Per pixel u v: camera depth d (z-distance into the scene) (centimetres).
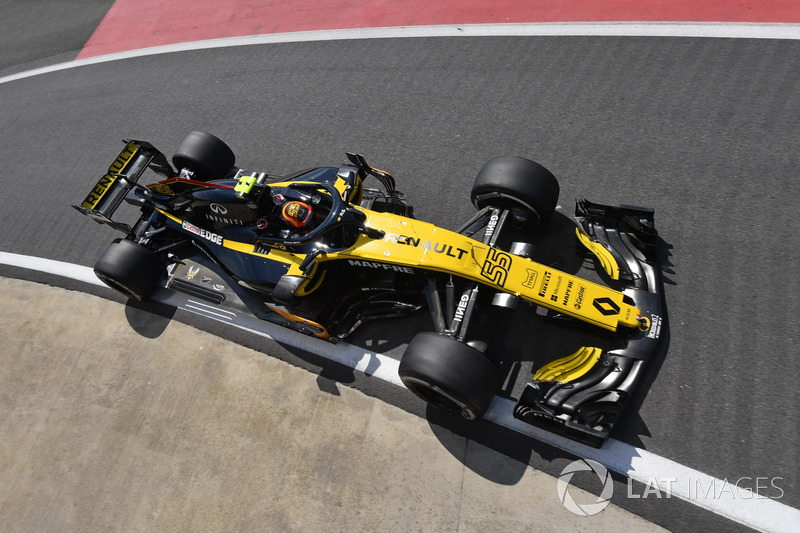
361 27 1017
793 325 579
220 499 606
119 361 731
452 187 766
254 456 623
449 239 567
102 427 683
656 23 856
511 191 598
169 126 989
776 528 489
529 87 838
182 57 1102
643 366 543
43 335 780
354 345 668
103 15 1285
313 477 596
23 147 1059
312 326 612
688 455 532
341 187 637
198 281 734
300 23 1075
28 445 691
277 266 648
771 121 722
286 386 661
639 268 598
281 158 877
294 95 954
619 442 549
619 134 759
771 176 680
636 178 716
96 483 646
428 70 907
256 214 653
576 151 757
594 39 865
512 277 547
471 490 557
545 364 601
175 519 605
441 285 608
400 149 826
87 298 804
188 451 643
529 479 551
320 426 625
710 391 558
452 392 499
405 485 572
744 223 653
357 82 933
